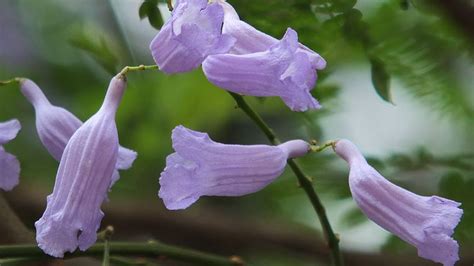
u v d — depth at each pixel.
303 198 0.75
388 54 0.70
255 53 0.56
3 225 0.66
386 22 0.70
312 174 0.72
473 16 0.70
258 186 0.56
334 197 0.72
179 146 0.55
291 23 0.67
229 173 0.56
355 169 0.57
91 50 0.70
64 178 0.56
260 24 0.67
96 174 0.56
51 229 0.56
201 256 0.63
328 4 0.67
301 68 0.55
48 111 0.61
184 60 0.56
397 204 0.56
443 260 0.56
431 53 0.71
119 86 0.57
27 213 0.76
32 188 0.76
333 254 0.62
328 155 0.72
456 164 0.71
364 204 0.56
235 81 0.56
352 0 0.67
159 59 0.56
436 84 0.71
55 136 0.61
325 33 0.67
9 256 0.61
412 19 0.70
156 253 0.63
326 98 0.70
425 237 0.56
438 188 0.70
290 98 0.56
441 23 0.70
